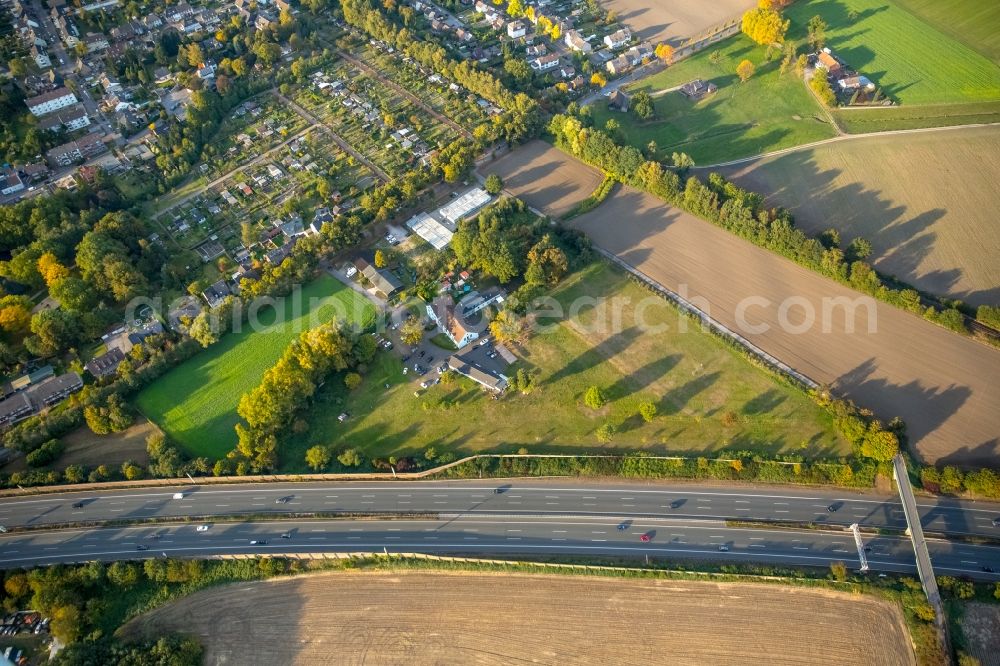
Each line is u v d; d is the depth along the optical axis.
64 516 193.75
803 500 189.62
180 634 168.38
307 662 163.25
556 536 184.50
